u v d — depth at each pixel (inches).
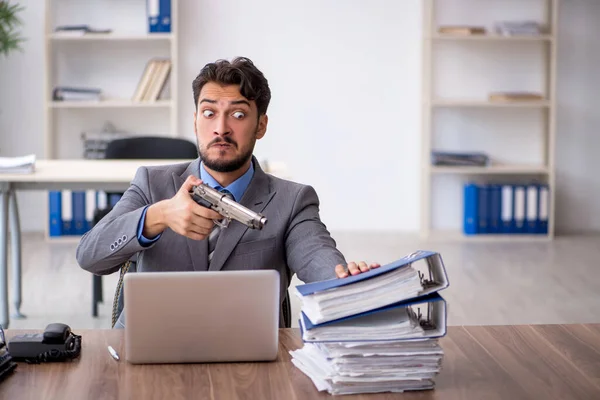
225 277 65.5
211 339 66.2
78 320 172.6
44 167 174.7
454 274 216.7
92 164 181.3
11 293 193.6
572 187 284.2
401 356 61.2
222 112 79.7
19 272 172.4
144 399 59.3
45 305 184.2
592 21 277.6
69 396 59.7
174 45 257.8
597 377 64.6
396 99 277.4
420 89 276.5
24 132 270.7
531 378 64.4
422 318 65.8
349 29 274.5
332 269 78.7
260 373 64.6
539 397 60.4
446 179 282.8
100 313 178.7
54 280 207.9
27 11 266.7
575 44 278.5
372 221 281.1
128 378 63.3
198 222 72.8
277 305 66.4
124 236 76.4
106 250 77.6
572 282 209.0
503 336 75.5
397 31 275.3
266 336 66.6
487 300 189.5
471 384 63.1
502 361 68.5
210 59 272.8
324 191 279.6
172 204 74.0
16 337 67.8
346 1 273.6
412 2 274.4
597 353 70.5
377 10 274.5
